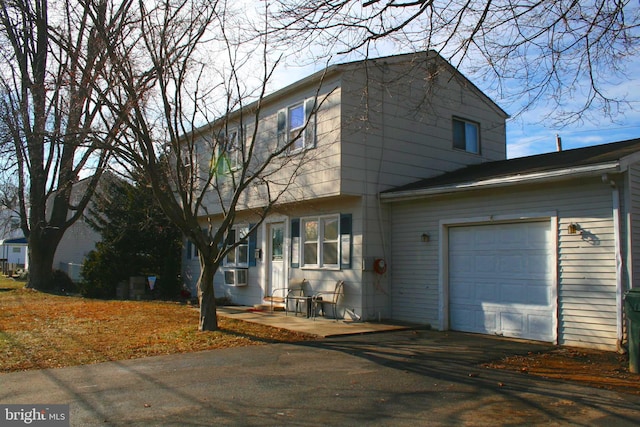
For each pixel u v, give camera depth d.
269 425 5.05
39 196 20.50
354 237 12.53
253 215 16.31
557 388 6.49
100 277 19.03
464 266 11.45
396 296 12.70
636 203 9.00
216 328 10.82
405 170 13.27
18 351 8.49
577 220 9.47
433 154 13.91
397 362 7.96
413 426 5.07
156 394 6.10
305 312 13.61
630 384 6.70
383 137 12.88
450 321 11.61
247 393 6.18
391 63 11.54
